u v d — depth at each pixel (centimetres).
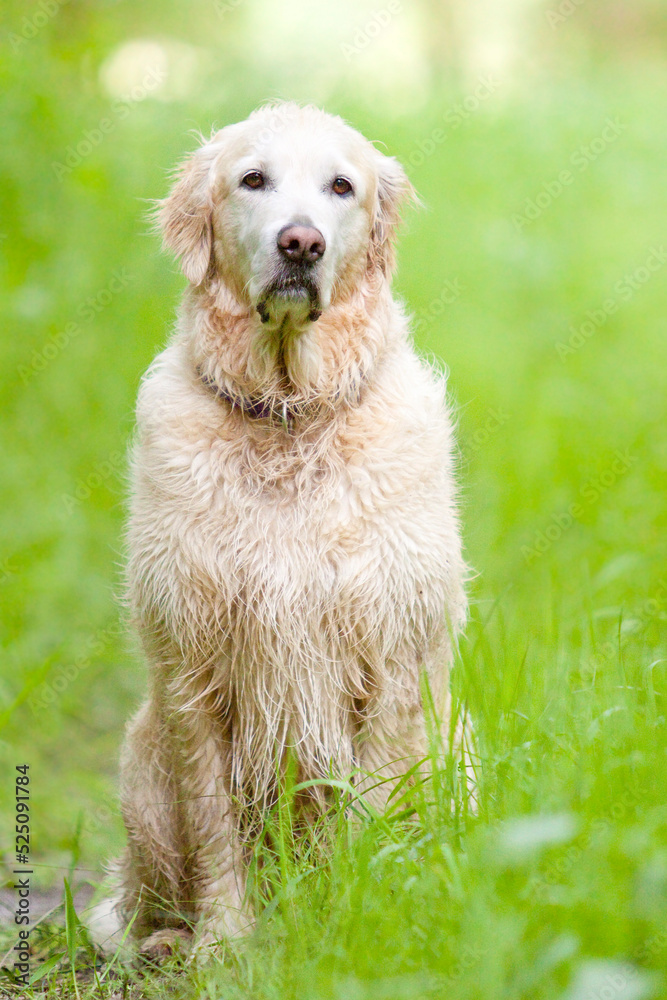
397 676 668
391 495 654
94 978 622
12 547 1217
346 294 700
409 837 591
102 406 1419
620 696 646
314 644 659
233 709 688
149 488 667
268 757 678
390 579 650
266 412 676
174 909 704
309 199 668
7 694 1008
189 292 717
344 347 684
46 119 1548
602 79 3198
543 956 449
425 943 492
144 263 1587
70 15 1773
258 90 2050
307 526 656
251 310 677
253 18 2488
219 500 655
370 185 714
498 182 2258
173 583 654
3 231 1522
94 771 952
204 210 706
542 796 553
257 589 648
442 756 651
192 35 2286
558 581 1014
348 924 516
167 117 1845
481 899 484
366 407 676
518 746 606
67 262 1551
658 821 507
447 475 691
